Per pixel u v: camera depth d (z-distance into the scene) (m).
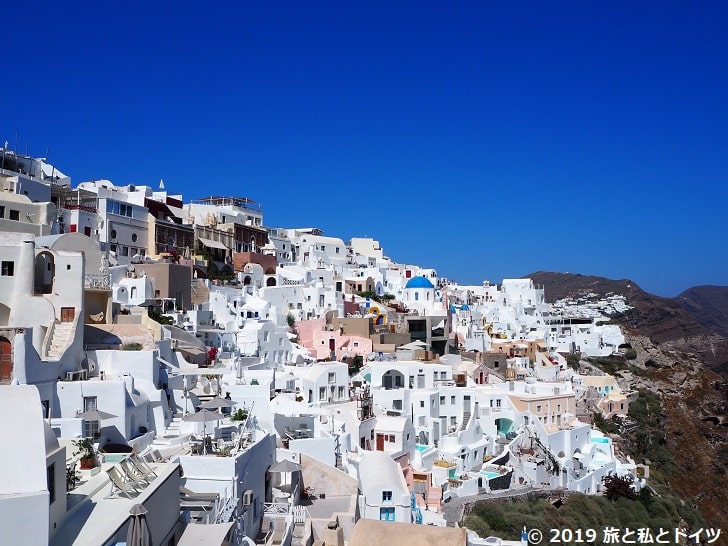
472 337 135.00
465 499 68.69
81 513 26.30
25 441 23.89
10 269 50.28
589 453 87.62
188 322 80.31
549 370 124.00
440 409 85.00
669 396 157.38
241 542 35.16
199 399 56.75
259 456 43.25
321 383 74.19
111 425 42.78
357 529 33.25
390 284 155.00
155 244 105.31
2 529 22.08
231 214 141.88
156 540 27.70
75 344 49.19
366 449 68.88
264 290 111.31
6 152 94.81
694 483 125.88
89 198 97.12
